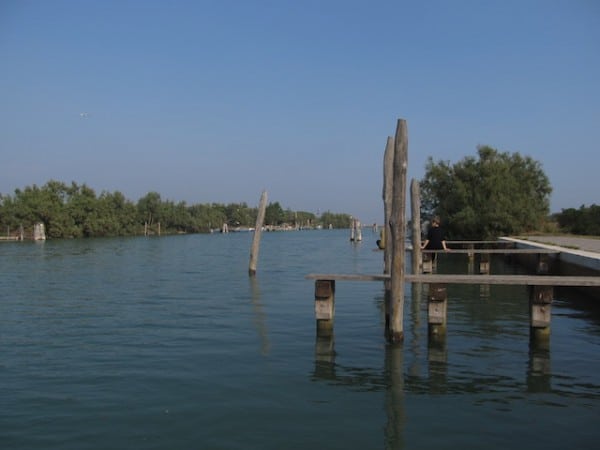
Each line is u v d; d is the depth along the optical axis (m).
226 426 6.64
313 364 9.52
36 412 7.07
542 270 24.05
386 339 11.54
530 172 53.69
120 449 5.98
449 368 9.30
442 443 6.19
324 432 6.49
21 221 81.81
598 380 8.64
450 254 39.56
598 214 50.44
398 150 10.76
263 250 54.41
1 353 10.24
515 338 11.66
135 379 8.52
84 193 94.56
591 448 6.07
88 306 16.16
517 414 7.13
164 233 124.75
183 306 16.11
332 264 34.25
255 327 12.78
